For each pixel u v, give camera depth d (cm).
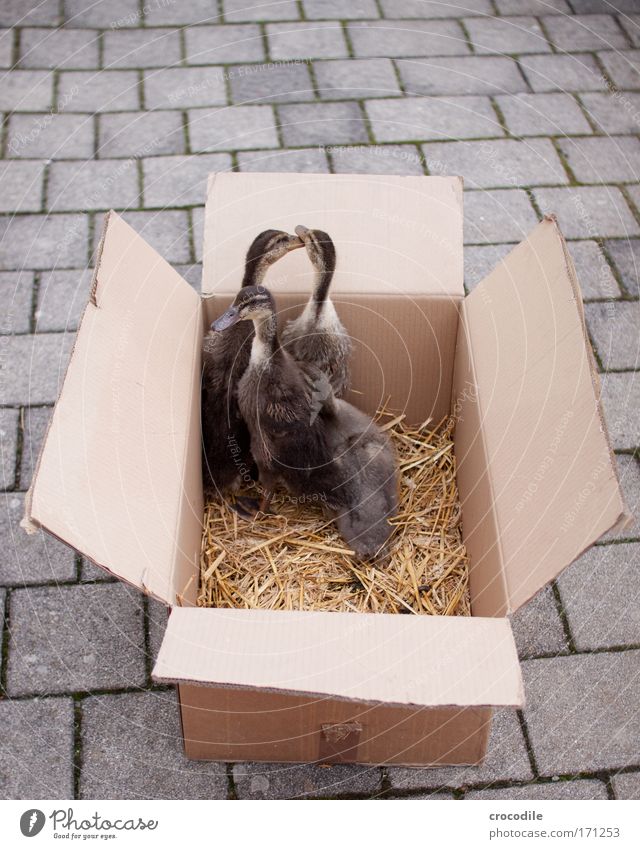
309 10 263
